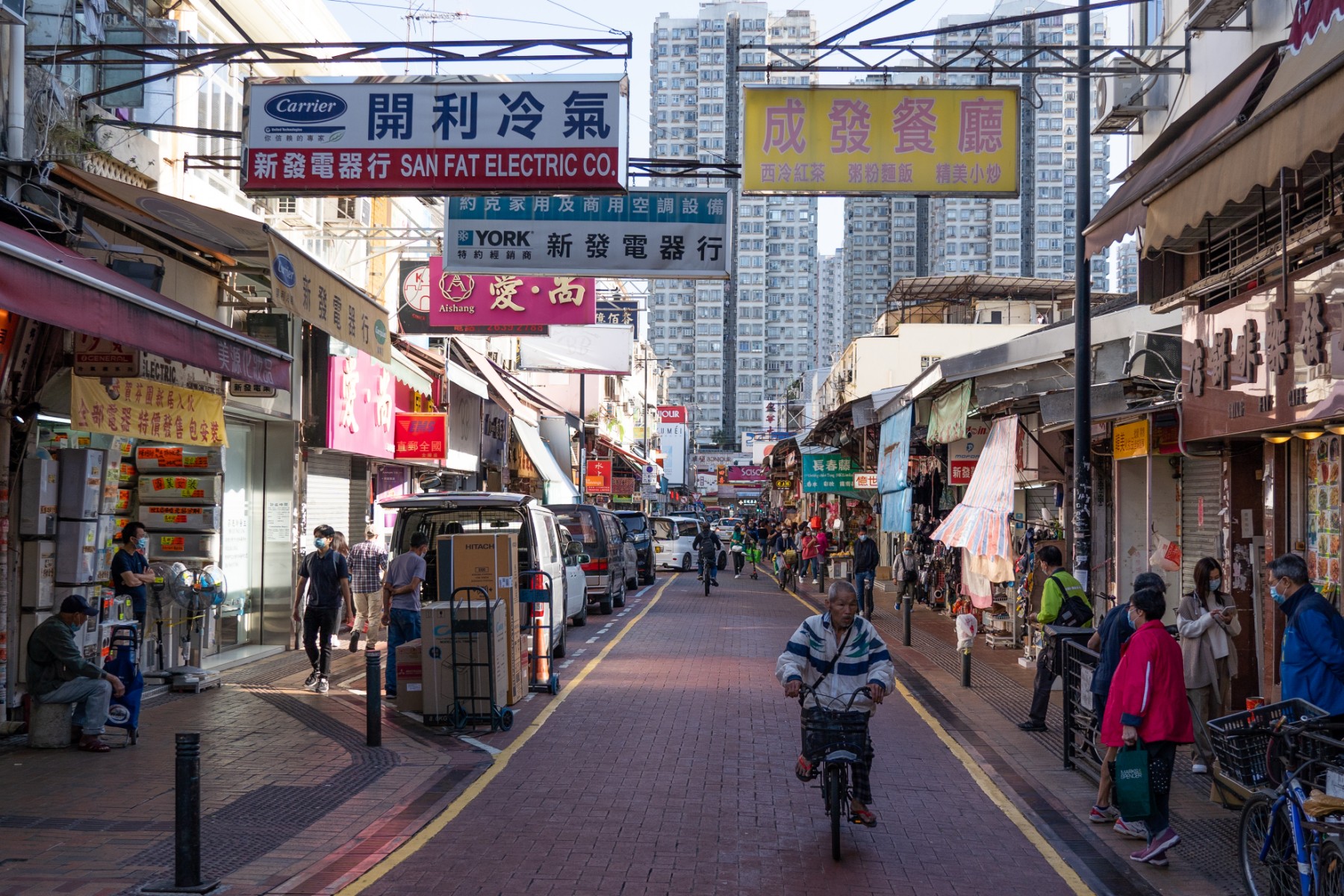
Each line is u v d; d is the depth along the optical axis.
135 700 10.26
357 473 21.88
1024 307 50.53
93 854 6.89
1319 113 5.78
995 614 19.45
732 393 169.25
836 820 6.99
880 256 159.75
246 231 11.91
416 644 11.88
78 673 9.87
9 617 10.50
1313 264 8.52
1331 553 9.80
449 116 10.84
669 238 13.21
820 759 7.45
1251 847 6.36
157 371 12.30
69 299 7.77
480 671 11.15
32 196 10.38
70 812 7.86
